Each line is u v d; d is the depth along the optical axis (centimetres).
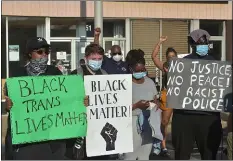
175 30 1516
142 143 579
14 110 489
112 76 553
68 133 518
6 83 488
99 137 550
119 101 557
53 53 1420
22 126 492
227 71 589
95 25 973
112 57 714
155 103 586
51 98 507
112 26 1467
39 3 1378
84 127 527
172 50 786
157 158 823
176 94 594
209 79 592
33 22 1389
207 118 586
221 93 590
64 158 527
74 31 1434
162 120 725
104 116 551
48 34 1403
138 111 573
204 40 594
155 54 764
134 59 571
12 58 1361
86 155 552
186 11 1502
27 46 501
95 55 544
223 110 588
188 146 589
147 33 1491
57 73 528
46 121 505
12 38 1364
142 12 1466
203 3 1510
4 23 1352
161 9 1484
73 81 519
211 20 1538
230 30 1547
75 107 521
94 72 557
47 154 507
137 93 573
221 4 1523
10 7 1347
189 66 593
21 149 497
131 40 1479
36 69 505
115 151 558
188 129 589
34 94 498
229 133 524
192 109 588
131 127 564
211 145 587
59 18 1416
